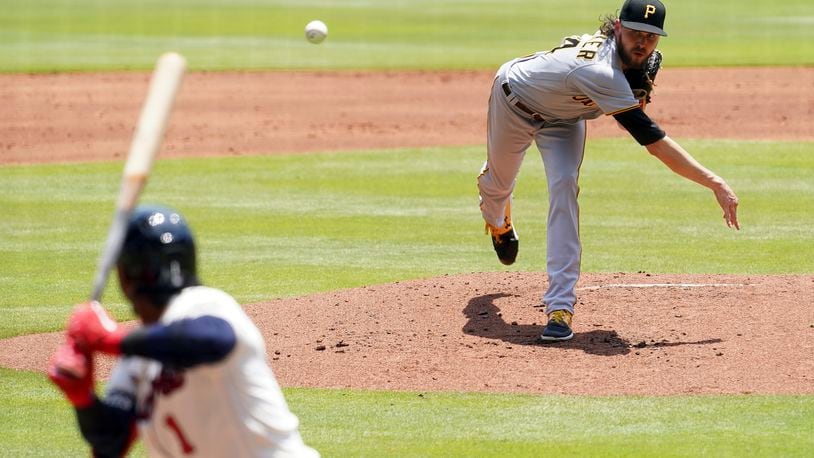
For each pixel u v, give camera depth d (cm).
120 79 9431
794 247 4072
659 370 2556
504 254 3331
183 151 6431
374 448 2089
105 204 4956
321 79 9681
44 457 2081
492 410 2308
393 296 3262
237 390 1165
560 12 16075
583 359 2655
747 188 5194
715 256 3944
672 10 16575
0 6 17000
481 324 2977
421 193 5212
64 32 13300
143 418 1197
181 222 1190
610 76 2655
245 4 18038
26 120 7550
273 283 3625
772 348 2691
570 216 2812
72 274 3769
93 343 1096
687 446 2069
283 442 1198
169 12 16400
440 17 15525
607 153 6169
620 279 3438
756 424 2186
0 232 4412
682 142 6475
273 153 6359
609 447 2073
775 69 9912
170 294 1173
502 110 2895
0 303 3388
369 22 14900
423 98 8650
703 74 9681
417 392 2442
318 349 2777
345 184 5428
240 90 9056
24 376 2634
